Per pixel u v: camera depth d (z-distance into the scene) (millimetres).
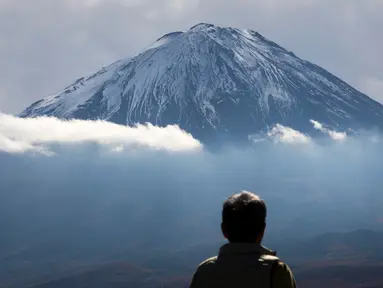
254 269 4898
